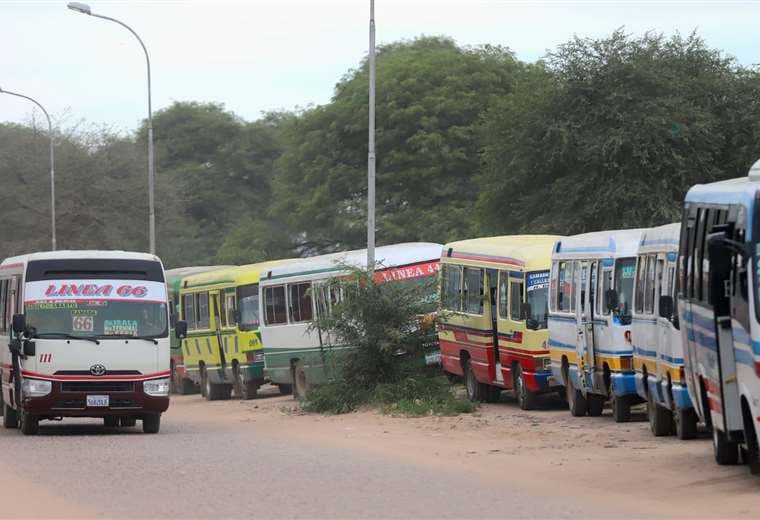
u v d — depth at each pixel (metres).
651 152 63.59
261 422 38.88
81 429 36.62
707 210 22.59
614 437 28.94
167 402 33.09
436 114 97.31
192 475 22.56
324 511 17.70
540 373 37.69
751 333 18.98
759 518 16.66
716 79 66.31
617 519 16.77
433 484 21.02
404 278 45.59
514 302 38.94
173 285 65.94
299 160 106.62
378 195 99.75
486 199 71.25
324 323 42.44
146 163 122.38
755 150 65.25
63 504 18.86
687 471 21.95
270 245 117.19
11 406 35.50
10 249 114.62
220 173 150.75
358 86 101.94
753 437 20.05
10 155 117.00
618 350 32.09
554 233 64.94
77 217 117.56
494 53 103.75
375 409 40.25
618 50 65.88
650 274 29.36
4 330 35.88
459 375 43.56
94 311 32.94
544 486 20.66
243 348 54.88
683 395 26.44
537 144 66.88
